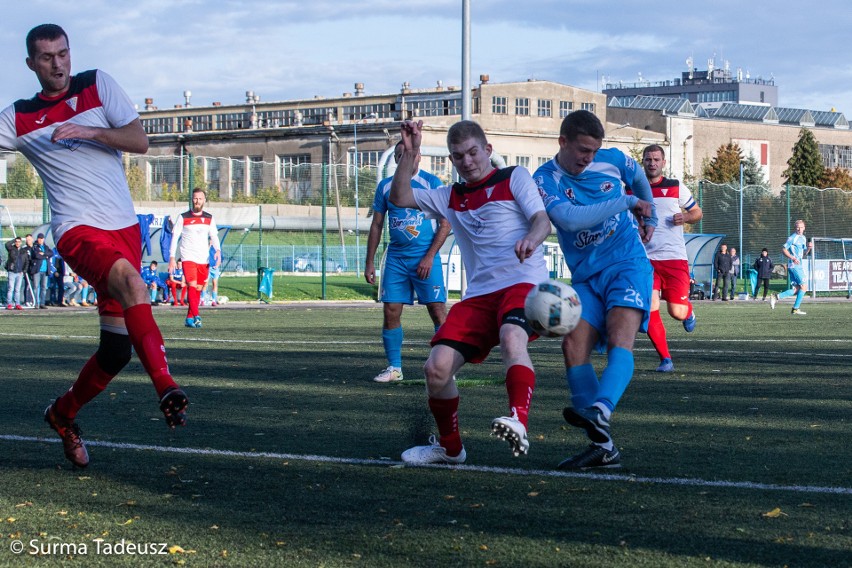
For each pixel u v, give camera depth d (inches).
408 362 692.7
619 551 227.3
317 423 417.1
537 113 5014.8
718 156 5083.7
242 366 661.9
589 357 339.6
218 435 386.6
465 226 324.2
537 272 319.0
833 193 2527.1
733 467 322.7
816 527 247.3
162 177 2618.1
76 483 299.1
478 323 318.3
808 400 493.7
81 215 320.5
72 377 584.1
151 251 1695.4
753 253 2481.5
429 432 358.3
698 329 1090.7
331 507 268.7
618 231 340.2
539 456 343.3
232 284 2137.1
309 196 2992.1
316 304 1760.6
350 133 4525.1
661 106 5856.3
